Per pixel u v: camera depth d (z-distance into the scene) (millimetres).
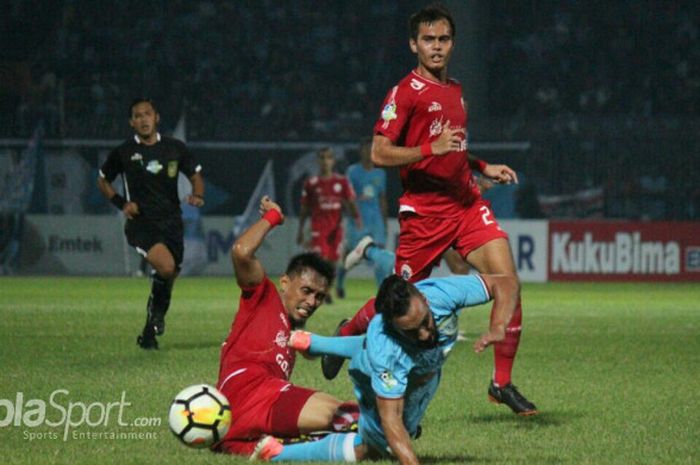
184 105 82750
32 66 88438
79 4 91750
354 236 57000
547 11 93750
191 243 72125
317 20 94000
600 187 73875
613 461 16594
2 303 48094
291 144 71875
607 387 24922
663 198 74625
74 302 48906
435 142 20172
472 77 78938
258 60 91625
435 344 14727
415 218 21938
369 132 79688
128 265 72188
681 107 91312
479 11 78812
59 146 71500
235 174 72062
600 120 78688
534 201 72938
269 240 72000
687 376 26906
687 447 17812
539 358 30562
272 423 16688
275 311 17641
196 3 93375
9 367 26812
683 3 94250
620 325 41250
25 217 71438
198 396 15961
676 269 73688
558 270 73062
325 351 15641
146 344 31219
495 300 15438
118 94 86875
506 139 72625
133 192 32406
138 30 92125
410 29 21766
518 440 18422
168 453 16875
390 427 14727
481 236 21594
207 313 43938
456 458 16797
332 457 16094
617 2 94062
